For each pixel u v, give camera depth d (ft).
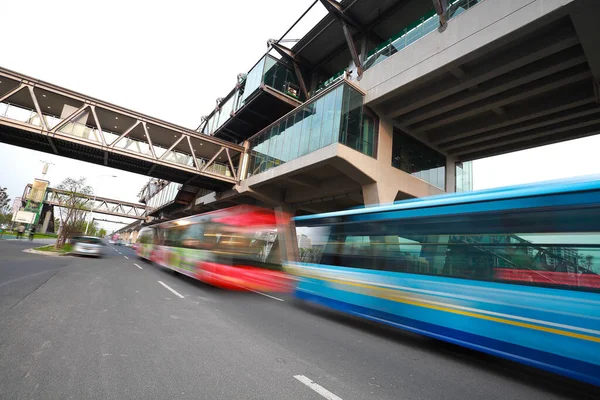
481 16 48.03
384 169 66.69
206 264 36.32
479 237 17.57
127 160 87.15
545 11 40.65
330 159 60.59
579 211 14.38
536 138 74.59
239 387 11.26
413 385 12.89
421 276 19.71
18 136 77.41
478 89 56.70
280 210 91.50
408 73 57.98
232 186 97.91
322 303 27.04
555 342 13.55
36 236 176.65
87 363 12.25
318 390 11.52
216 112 130.72
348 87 63.36
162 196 171.63
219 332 18.13
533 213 15.79
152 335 16.43
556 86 52.21
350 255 25.76
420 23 60.13
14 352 12.69
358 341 19.22
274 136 84.89
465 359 17.38
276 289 35.70
